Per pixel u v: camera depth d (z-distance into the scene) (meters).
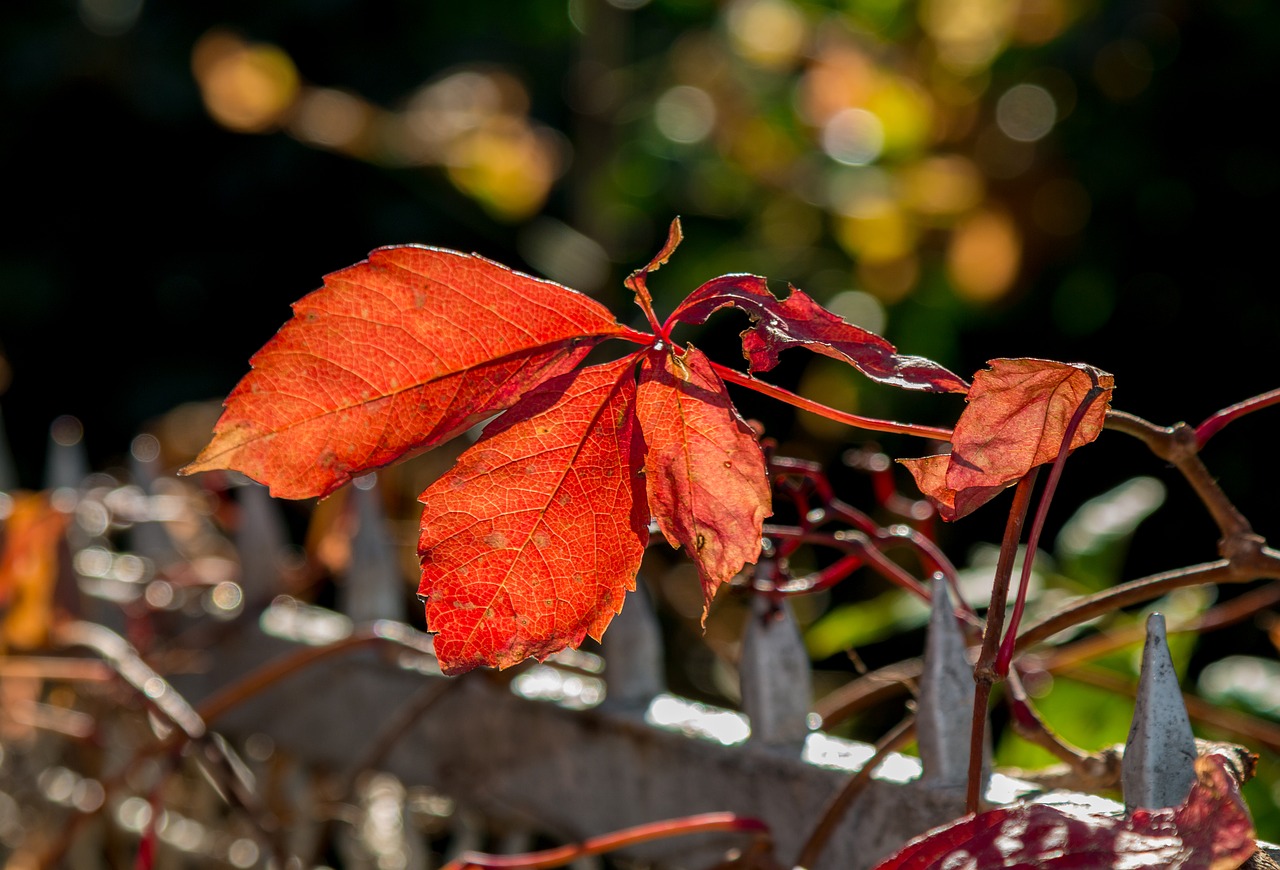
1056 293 3.37
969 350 3.56
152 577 1.77
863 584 2.83
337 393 0.81
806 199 3.43
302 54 6.11
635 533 0.82
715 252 3.91
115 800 1.64
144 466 1.96
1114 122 3.29
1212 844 0.78
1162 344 3.35
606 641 1.08
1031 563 0.81
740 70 3.69
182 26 6.07
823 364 3.09
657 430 0.81
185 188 6.24
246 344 6.30
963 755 0.93
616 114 4.08
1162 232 3.33
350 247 6.13
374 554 1.43
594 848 0.95
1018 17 3.15
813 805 0.97
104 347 6.23
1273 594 1.18
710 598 0.81
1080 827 0.80
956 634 0.93
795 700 0.99
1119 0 3.30
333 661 1.40
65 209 6.25
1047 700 1.43
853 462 1.02
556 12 5.12
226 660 1.58
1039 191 3.21
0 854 1.84
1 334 6.05
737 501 0.81
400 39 6.10
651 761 1.02
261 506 1.58
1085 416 0.81
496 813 1.18
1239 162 3.23
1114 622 1.63
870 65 3.26
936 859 0.80
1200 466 0.85
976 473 0.81
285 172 6.07
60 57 5.95
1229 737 1.29
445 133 3.89
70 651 1.36
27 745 1.80
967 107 3.26
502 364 0.81
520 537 0.82
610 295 3.85
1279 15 3.11
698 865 1.01
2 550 1.32
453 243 5.91
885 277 3.28
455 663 0.81
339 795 1.15
